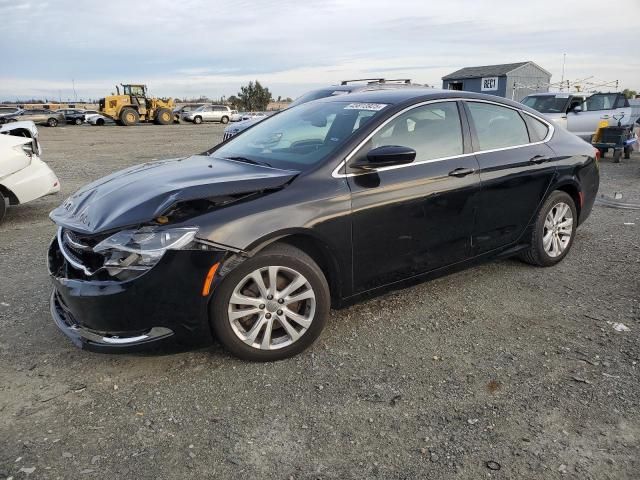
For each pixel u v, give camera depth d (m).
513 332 3.65
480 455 2.45
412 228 3.73
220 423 2.71
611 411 2.76
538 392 2.93
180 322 3.01
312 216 3.26
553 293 4.30
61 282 3.09
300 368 3.22
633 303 4.07
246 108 74.44
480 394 2.93
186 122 46.53
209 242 2.96
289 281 3.28
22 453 2.49
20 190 7.06
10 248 5.85
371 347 3.46
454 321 3.82
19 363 3.30
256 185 3.24
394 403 2.86
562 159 4.77
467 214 4.04
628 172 10.85
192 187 3.14
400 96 4.04
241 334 3.18
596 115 13.35
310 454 2.48
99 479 2.33
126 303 2.91
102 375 3.16
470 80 41.62
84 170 12.51
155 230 2.92
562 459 2.42
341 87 9.72
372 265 3.60
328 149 3.58
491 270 4.84
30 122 13.31
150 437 2.61
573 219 5.01
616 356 3.30
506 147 4.40
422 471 2.36
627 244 5.59
